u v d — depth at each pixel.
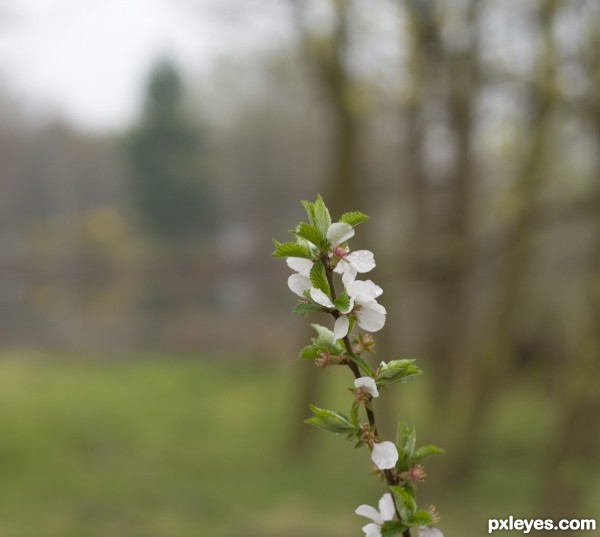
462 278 12.55
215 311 26.25
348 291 1.05
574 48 7.66
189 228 42.84
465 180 12.55
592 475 7.02
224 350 21.06
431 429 10.66
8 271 37.78
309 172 37.81
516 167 9.93
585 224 10.62
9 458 11.34
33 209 48.75
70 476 10.72
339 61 10.98
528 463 10.47
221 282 34.47
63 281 36.06
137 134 43.78
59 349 21.73
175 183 43.16
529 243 10.61
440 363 14.02
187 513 9.27
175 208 43.00
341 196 12.43
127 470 11.30
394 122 13.94
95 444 12.62
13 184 48.19
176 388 17.03
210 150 43.62
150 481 10.70
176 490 10.29
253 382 17.42
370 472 1.18
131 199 45.09
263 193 39.53
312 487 10.69
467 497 9.58
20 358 20.34
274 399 15.81
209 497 10.01
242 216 41.81
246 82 24.16
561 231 13.72
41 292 33.00
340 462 12.20
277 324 23.03
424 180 14.30
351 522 9.09
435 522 1.14
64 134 50.09
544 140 8.77
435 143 12.86
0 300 30.98
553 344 13.09
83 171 50.12
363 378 1.08
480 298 15.66
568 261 13.80
